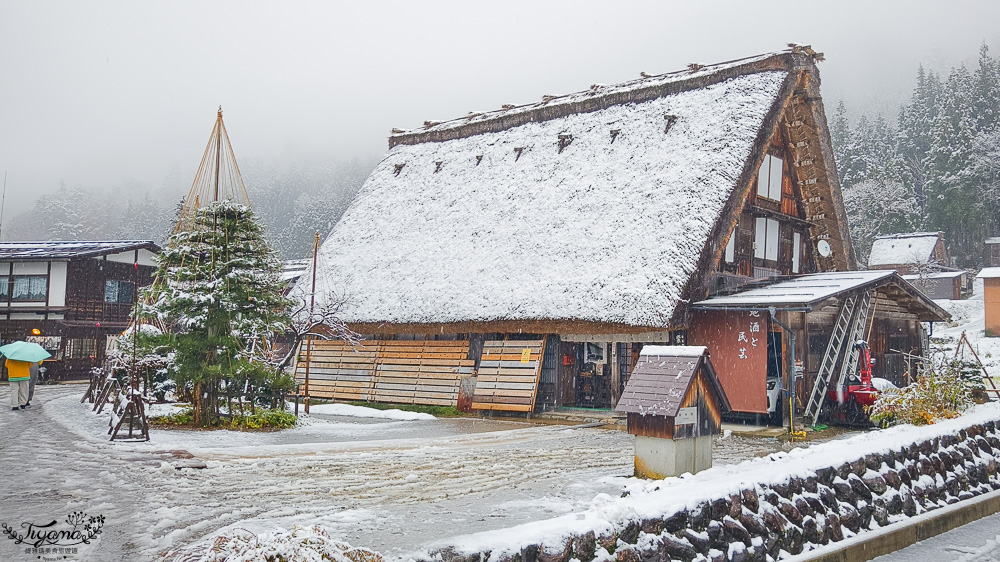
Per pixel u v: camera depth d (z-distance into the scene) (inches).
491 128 1085.1
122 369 719.1
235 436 535.2
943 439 415.2
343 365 920.9
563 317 701.3
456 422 705.6
